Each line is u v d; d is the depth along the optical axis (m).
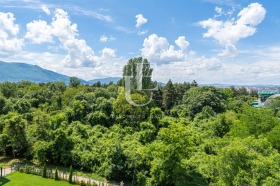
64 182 42.53
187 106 81.81
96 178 44.28
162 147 38.31
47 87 108.56
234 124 52.62
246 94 144.12
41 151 48.50
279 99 84.12
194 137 51.28
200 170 39.12
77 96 71.75
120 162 43.41
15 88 94.06
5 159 52.00
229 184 29.97
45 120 52.47
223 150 31.25
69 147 50.06
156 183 39.09
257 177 28.31
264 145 34.06
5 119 53.69
